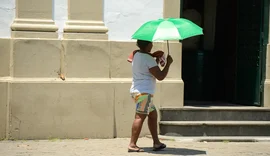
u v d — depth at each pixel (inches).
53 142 461.4
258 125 502.9
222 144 468.1
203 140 480.7
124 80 493.4
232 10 603.8
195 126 493.0
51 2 485.7
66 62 480.7
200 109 507.5
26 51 473.7
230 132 498.9
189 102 599.8
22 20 479.2
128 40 504.4
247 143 479.2
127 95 491.8
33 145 444.8
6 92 469.7
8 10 479.8
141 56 405.1
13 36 477.4
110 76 493.0
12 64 472.7
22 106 470.0
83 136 481.7
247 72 559.2
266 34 539.5
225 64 621.0
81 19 491.8
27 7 480.4
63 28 489.4
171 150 425.4
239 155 410.0
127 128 492.4
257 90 542.6
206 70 635.5
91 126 483.5
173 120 503.5
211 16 645.9
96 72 488.4
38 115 472.7
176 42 509.4
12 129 470.0
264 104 536.7
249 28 558.9
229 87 605.9
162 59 413.1
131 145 413.7
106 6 498.3
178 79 510.6
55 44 480.4
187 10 647.1
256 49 545.3
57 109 475.8
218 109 510.9
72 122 479.2
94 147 436.1
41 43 476.7
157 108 502.0
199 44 649.6
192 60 635.5
